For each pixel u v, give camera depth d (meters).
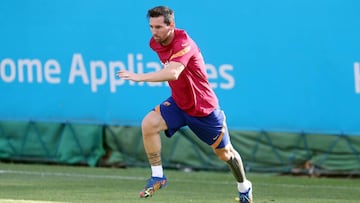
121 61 47.56
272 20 44.69
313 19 44.00
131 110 48.00
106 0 47.62
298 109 44.84
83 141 49.12
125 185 40.38
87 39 48.16
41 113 49.62
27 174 45.06
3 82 50.00
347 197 36.88
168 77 26.05
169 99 28.59
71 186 39.56
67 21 48.41
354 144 44.41
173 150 47.78
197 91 28.02
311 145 45.09
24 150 50.25
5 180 42.00
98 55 48.03
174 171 47.53
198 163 47.50
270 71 44.97
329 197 36.75
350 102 43.94
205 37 45.78
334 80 44.00
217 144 29.09
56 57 48.81
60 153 49.53
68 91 48.91
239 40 45.31
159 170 28.00
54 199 34.12
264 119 45.47
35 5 48.88
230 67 45.56
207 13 45.66
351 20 43.38
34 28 49.03
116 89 48.06
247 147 46.00
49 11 48.69
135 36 47.19
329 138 44.72
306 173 45.50
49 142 49.75
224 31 45.47
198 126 28.59
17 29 49.34
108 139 48.78
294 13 44.28
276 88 45.00
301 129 44.97
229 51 45.50
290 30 44.41
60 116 49.31
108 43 47.75
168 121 28.16
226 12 45.38
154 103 47.34
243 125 45.84
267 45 44.88
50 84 49.19
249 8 45.00
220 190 38.81
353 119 44.09
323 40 43.94
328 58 43.94
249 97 45.50
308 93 44.53
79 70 48.53
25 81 49.62
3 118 50.28
